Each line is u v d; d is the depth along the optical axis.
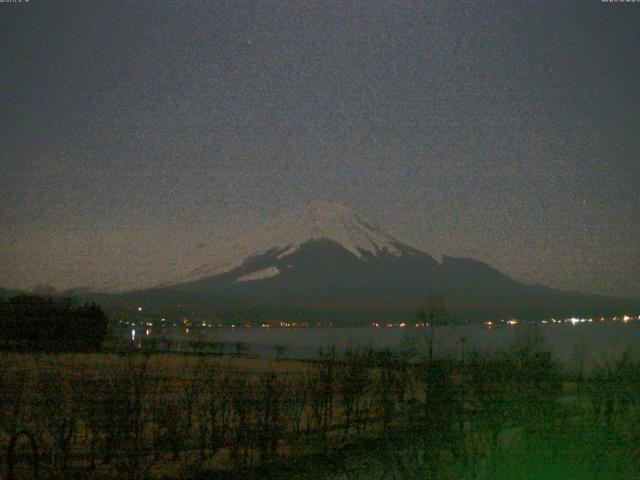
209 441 12.25
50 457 10.44
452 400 10.21
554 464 8.27
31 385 14.32
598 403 9.30
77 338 28.58
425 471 8.36
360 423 13.90
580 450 8.37
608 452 8.38
